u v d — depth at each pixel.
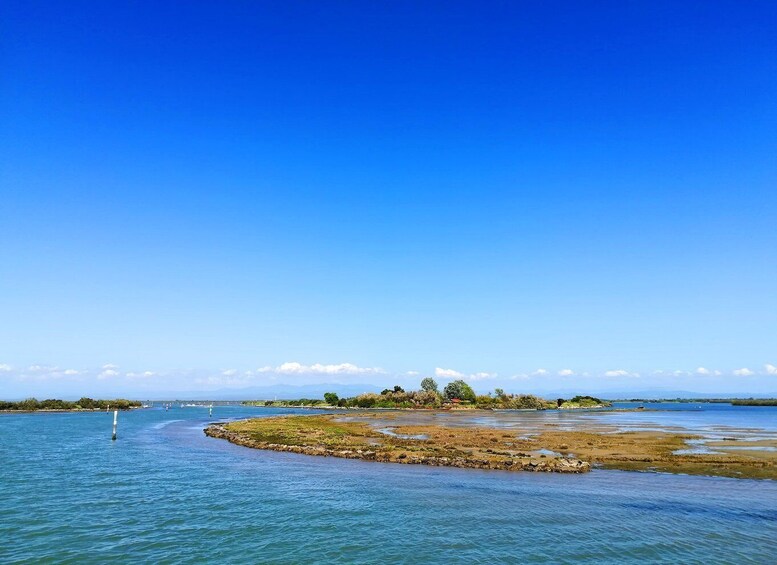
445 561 23.19
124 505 33.12
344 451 57.06
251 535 26.81
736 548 25.05
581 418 136.38
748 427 97.38
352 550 24.56
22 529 27.67
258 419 118.19
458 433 79.25
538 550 24.67
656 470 45.69
